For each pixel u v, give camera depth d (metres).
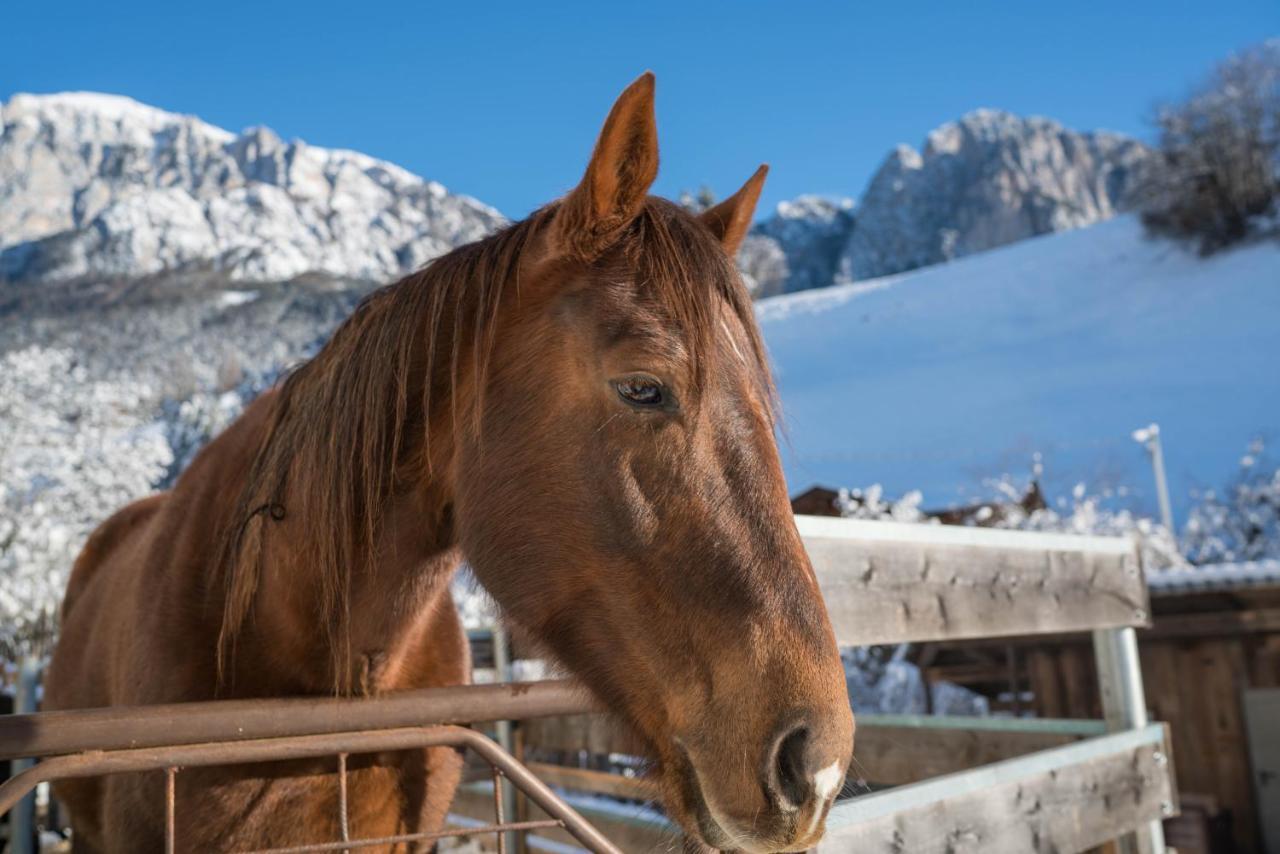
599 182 1.36
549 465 1.35
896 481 31.95
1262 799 6.66
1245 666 6.84
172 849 1.37
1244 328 40.19
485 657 4.23
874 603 2.05
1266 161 50.59
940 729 3.24
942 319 53.97
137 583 1.92
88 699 2.22
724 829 1.18
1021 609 2.52
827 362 51.50
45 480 13.66
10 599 11.65
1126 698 2.95
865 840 1.83
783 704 1.15
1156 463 18.78
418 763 1.76
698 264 1.36
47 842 4.80
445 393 1.53
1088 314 48.47
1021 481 19.25
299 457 1.62
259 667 1.66
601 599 1.32
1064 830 2.43
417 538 1.57
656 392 1.29
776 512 1.27
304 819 1.61
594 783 3.24
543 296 1.41
